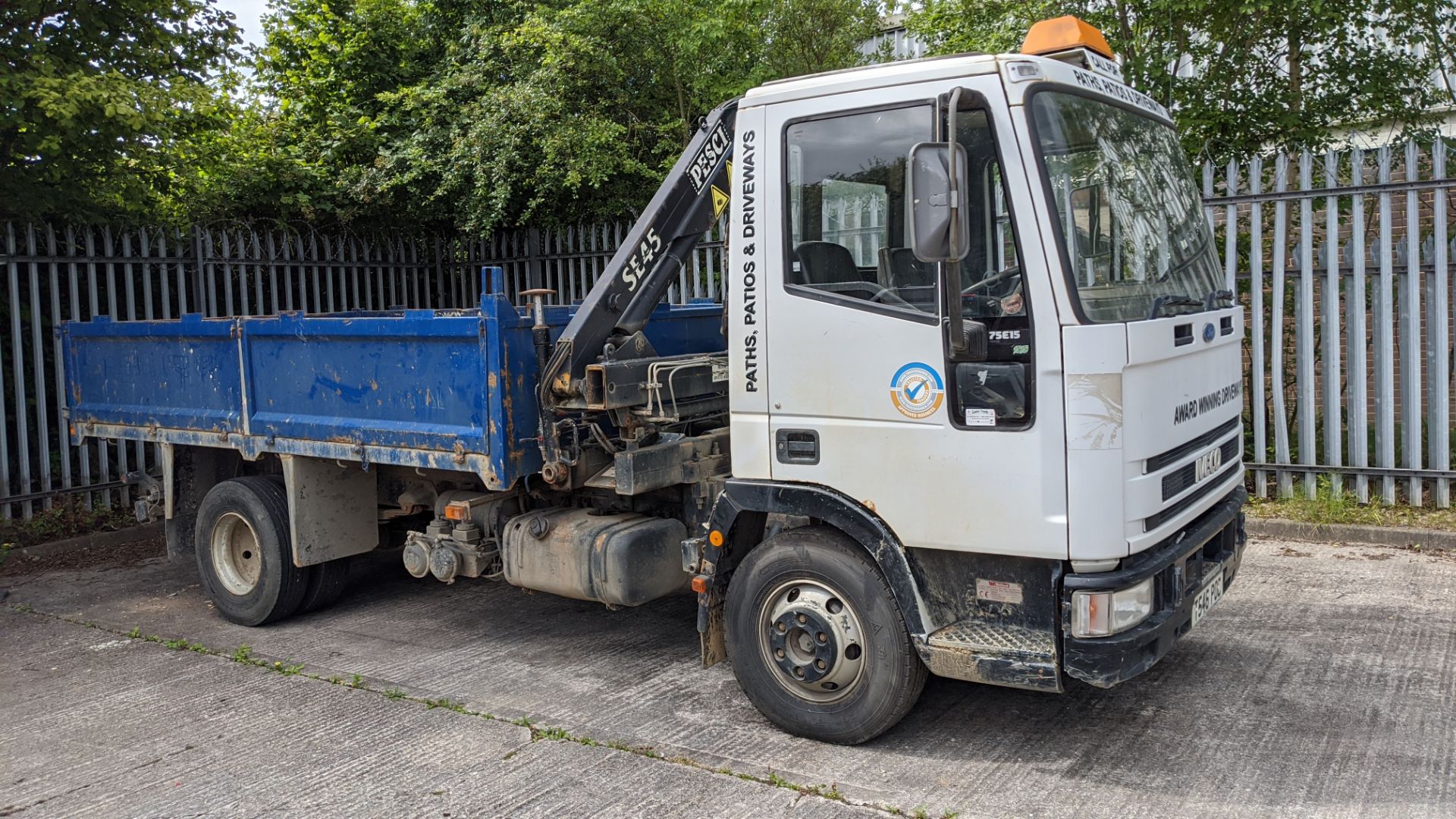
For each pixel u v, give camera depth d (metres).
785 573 4.39
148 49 8.84
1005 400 3.82
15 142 8.38
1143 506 3.78
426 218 12.30
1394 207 8.27
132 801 4.15
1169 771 4.06
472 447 5.07
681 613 6.37
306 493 6.14
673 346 6.23
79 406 7.57
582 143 10.50
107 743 4.72
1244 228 8.45
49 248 8.50
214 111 9.35
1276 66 8.67
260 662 5.73
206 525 6.53
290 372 6.00
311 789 4.20
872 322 4.07
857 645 4.27
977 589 4.04
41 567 7.96
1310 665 5.07
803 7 10.81
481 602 6.77
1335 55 8.48
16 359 8.45
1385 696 4.66
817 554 4.30
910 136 3.97
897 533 4.09
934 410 3.96
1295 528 7.34
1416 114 8.47
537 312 5.07
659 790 4.06
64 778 4.38
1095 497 3.69
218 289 9.99
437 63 12.81
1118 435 3.70
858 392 4.12
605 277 5.00
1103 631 3.74
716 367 5.39
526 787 4.13
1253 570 6.67
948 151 3.54
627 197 11.54
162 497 7.17
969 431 3.89
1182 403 4.06
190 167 9.59
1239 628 5.63
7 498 8.45
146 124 7.96
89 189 8.88
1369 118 8.64
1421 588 6.15
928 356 3.95
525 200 11.63
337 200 11.81
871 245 4.07
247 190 11.13
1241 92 8.65
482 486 5.90
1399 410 8.51
